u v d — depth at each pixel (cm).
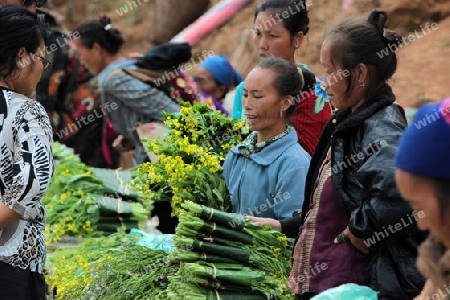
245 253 443
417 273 387
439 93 1045
